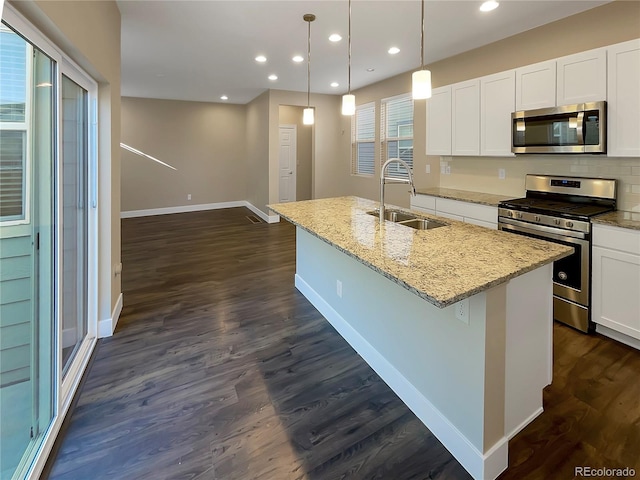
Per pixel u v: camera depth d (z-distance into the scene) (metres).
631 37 2.87
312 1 3.04
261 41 4.05
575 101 2.96
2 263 1.56
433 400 1.83
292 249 5.39
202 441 1.78
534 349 1.79
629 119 2.64
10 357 1.61
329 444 1.77
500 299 1.52
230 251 5.29
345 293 2.75
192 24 3.56
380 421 1.92
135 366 2.43
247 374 2.35
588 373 2.29
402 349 2.07
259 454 1.71
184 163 8.62
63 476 1.57
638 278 2.43
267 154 7.18
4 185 1.56
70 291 2.36
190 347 2.68
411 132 5.55
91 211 2.70
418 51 4.33
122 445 1.75
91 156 2.68
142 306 3.40
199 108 8.63
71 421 1.91
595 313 2.70
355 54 4.52
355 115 7.01
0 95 1.51
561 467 1.61
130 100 7.92
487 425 1.54
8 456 1.57
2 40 1.51
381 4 3.09
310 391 2.18
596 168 3.14
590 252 2.69
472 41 3.96
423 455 1.70
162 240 5.94
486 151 3.77
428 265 1.58
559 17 3.30
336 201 3.59
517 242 1.97
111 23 2.80
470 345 1.57
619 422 1.87
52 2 1.54
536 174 3.66
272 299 3.57
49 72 1.84
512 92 3.46
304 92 7.14
